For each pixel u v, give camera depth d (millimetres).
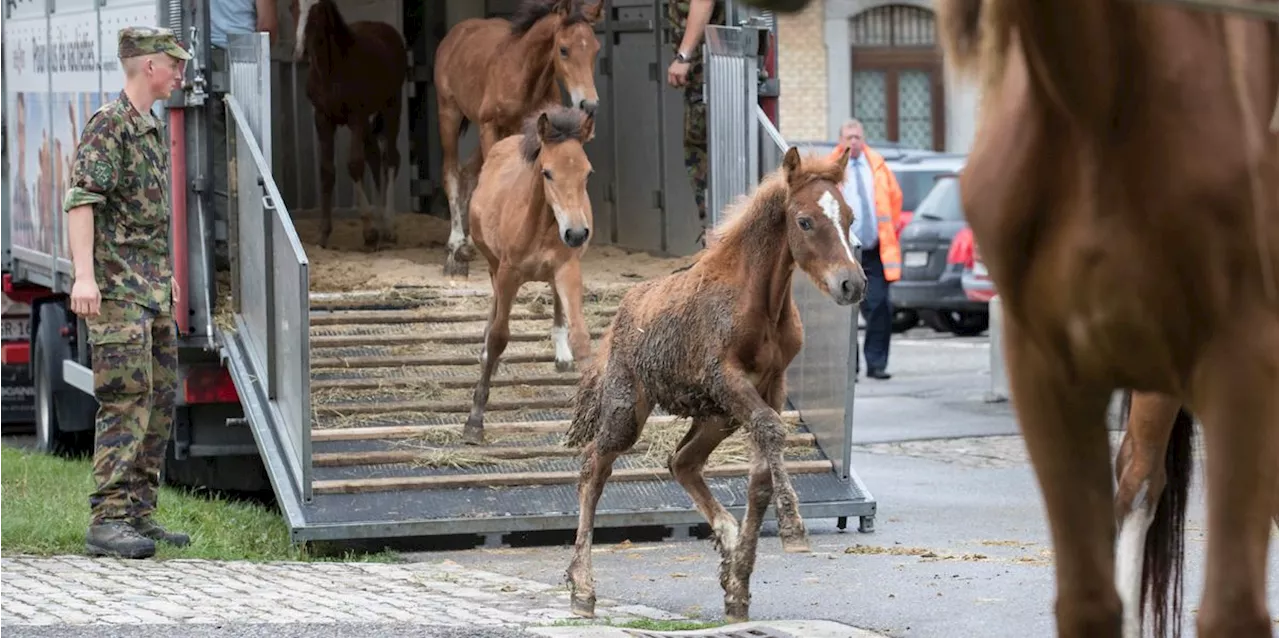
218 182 11922
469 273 14023
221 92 11883
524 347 12312
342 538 10117
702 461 8688
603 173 15172
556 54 12969
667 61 14031
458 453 10977
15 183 15453
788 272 8273
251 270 11367
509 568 9867
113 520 10031
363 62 15336
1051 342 4586
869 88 38062
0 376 16422
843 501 10984
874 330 20516
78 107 13211
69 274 13398
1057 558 4785
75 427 14820
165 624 7789
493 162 11883
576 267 11219
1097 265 4324
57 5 13789
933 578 9227
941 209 25516
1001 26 4359
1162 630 6668
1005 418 17234
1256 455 4145
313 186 17703
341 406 11344
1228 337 4188
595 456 8617
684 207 13898
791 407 12109
